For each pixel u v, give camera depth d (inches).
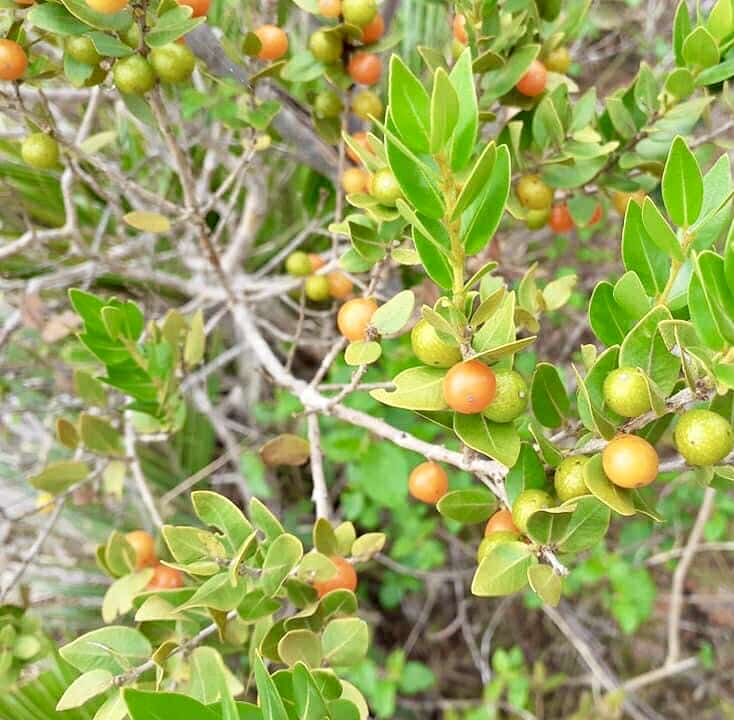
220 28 10.9
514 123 8.2
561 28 9.5
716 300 4.9
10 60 7.2
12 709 8.4
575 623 18.3
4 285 12.3
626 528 17.0
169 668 6.9
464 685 19.1
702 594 19.3
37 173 12.6
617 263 17.2
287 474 17.8
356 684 14.9
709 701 19.0
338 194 9.7
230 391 19.1
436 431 14.1
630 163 8.8
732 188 5.7
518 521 5.9
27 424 15.7
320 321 16.0
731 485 5.7
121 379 9.0
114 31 7.0
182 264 16.3
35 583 13.6
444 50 13.0
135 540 8.3
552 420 6.9
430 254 5.6
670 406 5.6
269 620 7.2
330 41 8.4
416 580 17.4
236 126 9.6
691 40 7.6
